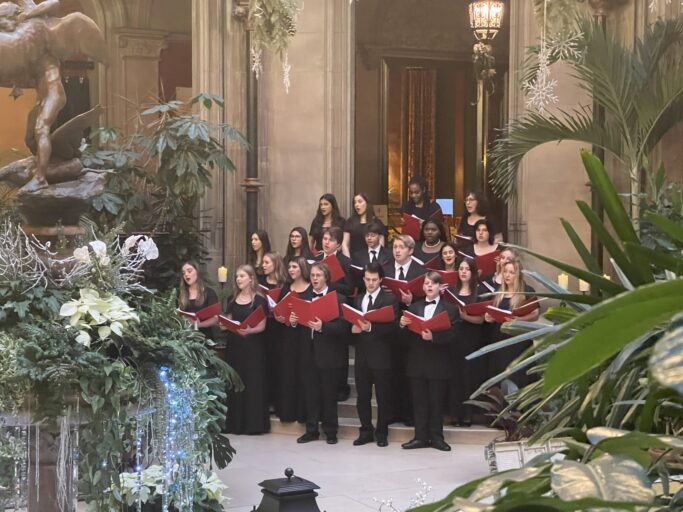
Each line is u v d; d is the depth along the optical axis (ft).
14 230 17.83
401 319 32.12
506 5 58.65
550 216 40.91
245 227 42.86
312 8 42.06
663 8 38.22
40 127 17.39
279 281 37.11
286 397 35.58
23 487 16.10
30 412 15.80
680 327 2.64
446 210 56.85
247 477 29.27
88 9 56.03
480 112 57.47
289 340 35.45
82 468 16.25
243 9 42.11
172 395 16.96
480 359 33.81
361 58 59.00
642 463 3.47
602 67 34.96
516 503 3.01
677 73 34.71
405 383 34.83
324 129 42.01
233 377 23.72
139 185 41.11
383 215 57.88
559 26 31.71
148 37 55.83
